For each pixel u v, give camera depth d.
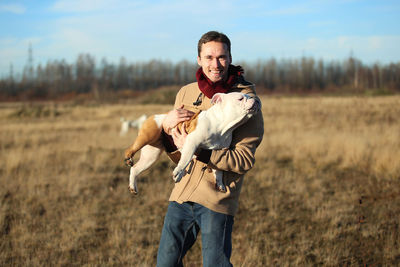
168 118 2.38
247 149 2.27
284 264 3.89
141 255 4.18
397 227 4.76
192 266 3.97
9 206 5.65
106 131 13.77
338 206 5.54
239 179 2.36
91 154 9.12
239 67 2.48
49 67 82.69
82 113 22.55
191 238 2.49
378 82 73.62
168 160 8.19
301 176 7.16
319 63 88.44
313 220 5.09
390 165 7.20
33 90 69.19
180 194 2.39
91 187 6.61
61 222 5.08
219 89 2.38
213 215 2.27
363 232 4.57
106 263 3.99
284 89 75.31
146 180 7.02
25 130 14.41
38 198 5.98
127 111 23.36
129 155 2.49
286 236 4.63
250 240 4.52
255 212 5.46
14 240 4.51
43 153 8.91
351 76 79.38
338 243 4.38
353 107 19.17
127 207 5.71
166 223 2.46
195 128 2.17
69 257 4.16
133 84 84.44
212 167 2.21
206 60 2.38
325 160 8.12
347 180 6.89
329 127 12.32
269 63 92.94
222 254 2.23
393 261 3.93
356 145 8.55
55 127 15.40
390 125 11.90
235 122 2.16
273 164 8.01
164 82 87.06
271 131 12.07
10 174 7.18
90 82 76.81
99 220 5.20
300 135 10.65
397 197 5.82
